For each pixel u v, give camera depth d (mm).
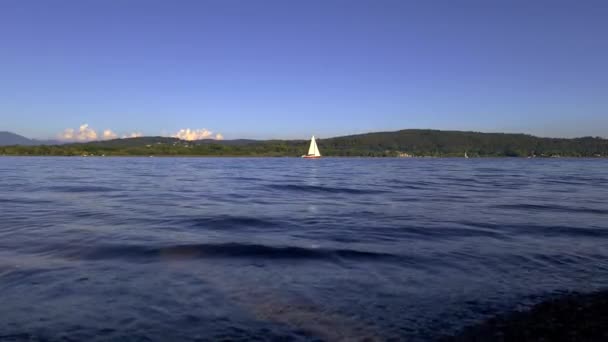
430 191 23828
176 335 4441
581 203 17594
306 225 11586
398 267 7113
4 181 29906
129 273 6609
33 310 5055
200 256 7793
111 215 13328
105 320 4789
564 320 4898
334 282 6230
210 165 77562
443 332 4578
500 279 6434
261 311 5086
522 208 15742
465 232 10516
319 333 4512
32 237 9477
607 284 6188
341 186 27688
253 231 10578
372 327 4680
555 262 7477
